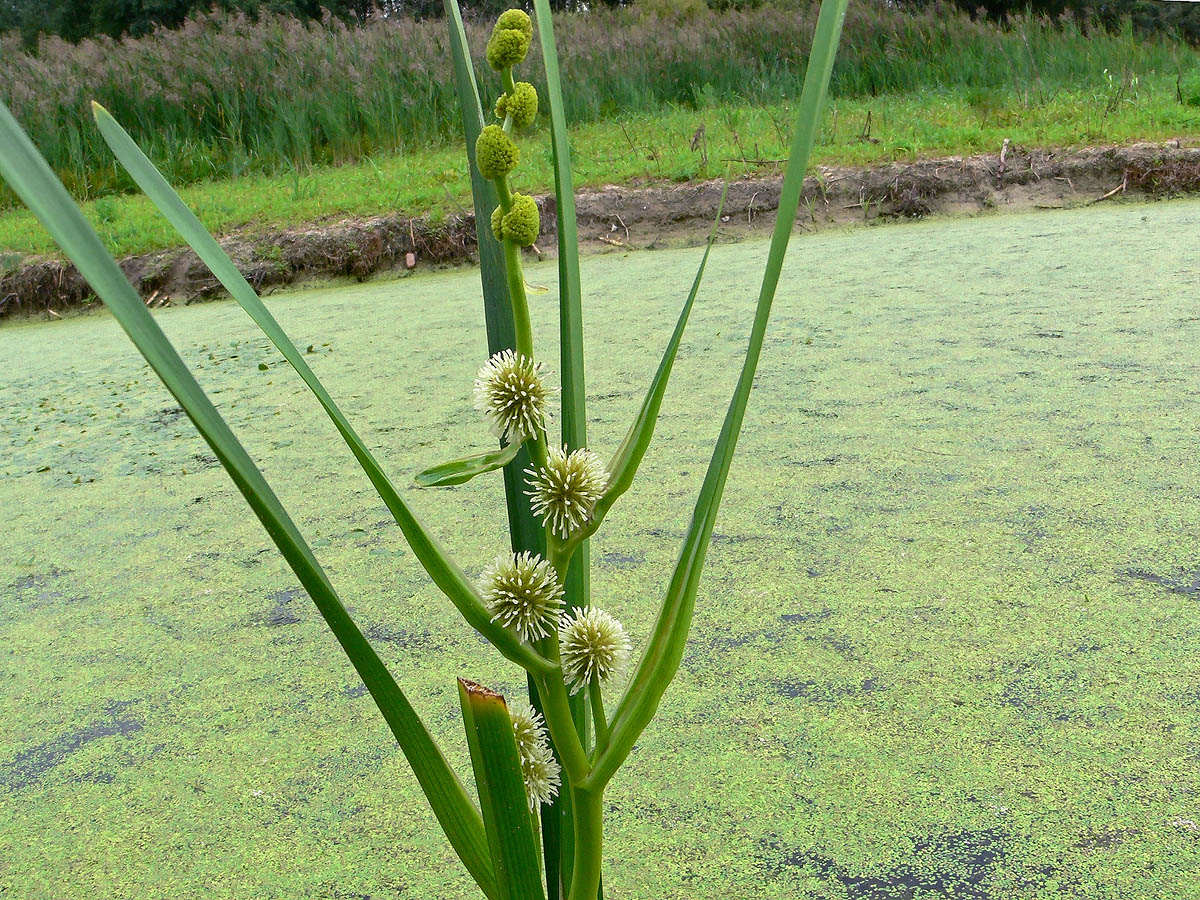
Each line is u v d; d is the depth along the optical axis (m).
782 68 3.70
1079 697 0.66
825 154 2.68
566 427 0.33
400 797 0.63
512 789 0.29
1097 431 1.07
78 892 0.57
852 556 0.86
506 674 0.75
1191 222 2.11
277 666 0.79
